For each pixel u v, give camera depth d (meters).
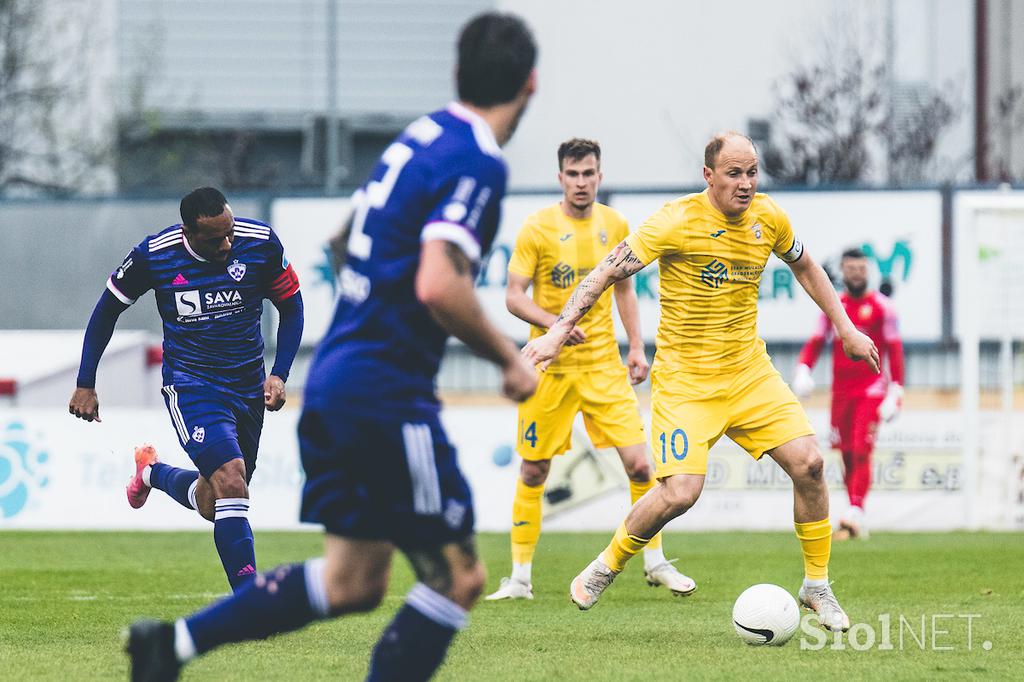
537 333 26.36
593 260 26.09
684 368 20.41
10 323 61.59
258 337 21.61
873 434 36.75
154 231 61.66
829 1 94.12
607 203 52.00
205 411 20.77
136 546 35.84
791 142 87.00
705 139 105.19
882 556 32.66
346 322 12.53
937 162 90.38
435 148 12.26
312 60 115.12
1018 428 41.06
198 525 40.56
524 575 25.64
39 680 16.52
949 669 17.38
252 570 20.05
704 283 20.00
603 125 106.25
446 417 40.34
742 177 19.42
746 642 19.30
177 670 12.49
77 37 97.31
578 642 19.80
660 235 19.72
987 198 40.19
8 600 25.14
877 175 90.62
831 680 16.59
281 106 114.69
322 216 55.00
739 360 20.31
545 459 25.55
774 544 35.97
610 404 25.77
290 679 16.55
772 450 20.23
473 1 116.19
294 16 115.06
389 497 12.31
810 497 20.09
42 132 94.75
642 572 29.89
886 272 53.22
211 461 20.34
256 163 113.19
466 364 60.53
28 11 94.00
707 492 40.44
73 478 40.62
